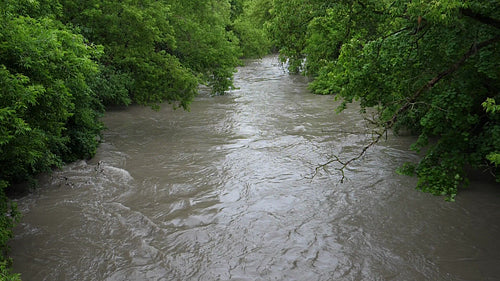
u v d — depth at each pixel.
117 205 9.62
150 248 7.73
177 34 20.61
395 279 6.70
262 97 24.61
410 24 8.93
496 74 8.11
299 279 6.76
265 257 7.43
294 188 10.59
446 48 8.56
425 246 7.67
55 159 11.10
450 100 8.91
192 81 17.00
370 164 12.19
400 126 13.76
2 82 5.95
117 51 16.31
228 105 22.36
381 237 8.05
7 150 6.83
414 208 9.24
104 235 8.27
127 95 18.17
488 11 7.98
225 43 22.62
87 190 10.52
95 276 6.91
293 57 12.59
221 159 13.01
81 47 9.55
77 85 9.88
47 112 7.91
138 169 12.16
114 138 15.70
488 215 8.73
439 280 6.64
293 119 18.45
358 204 9.55
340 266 7.10
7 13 7.02
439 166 10.23
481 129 9.71
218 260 7.36
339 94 10.52
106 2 15.92
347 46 9.58
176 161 12.88
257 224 8.70
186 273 6.98
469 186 10.20
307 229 8.45
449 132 9.89
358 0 10.05
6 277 5.43
